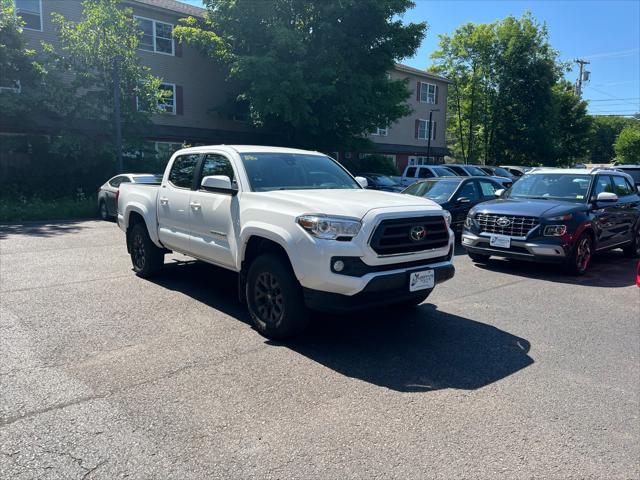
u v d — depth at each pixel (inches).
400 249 179.8
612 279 315.6
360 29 896.3
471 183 470.9
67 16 858.8
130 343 183.2
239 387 148.9
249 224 194.5
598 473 110.0
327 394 145.9
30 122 750.5
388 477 107.1
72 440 118.3
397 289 180.1
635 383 158.2
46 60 732.7
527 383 156.7
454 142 1947.6
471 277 312.3
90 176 778.8
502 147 1729.8
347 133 978.7
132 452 114.0
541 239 310.5
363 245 169.6
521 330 209.5
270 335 190.4
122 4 907.4
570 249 309.1
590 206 335.0
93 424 125.8
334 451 116.3
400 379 157.8
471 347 187.9
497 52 1667.1
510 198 368.5
